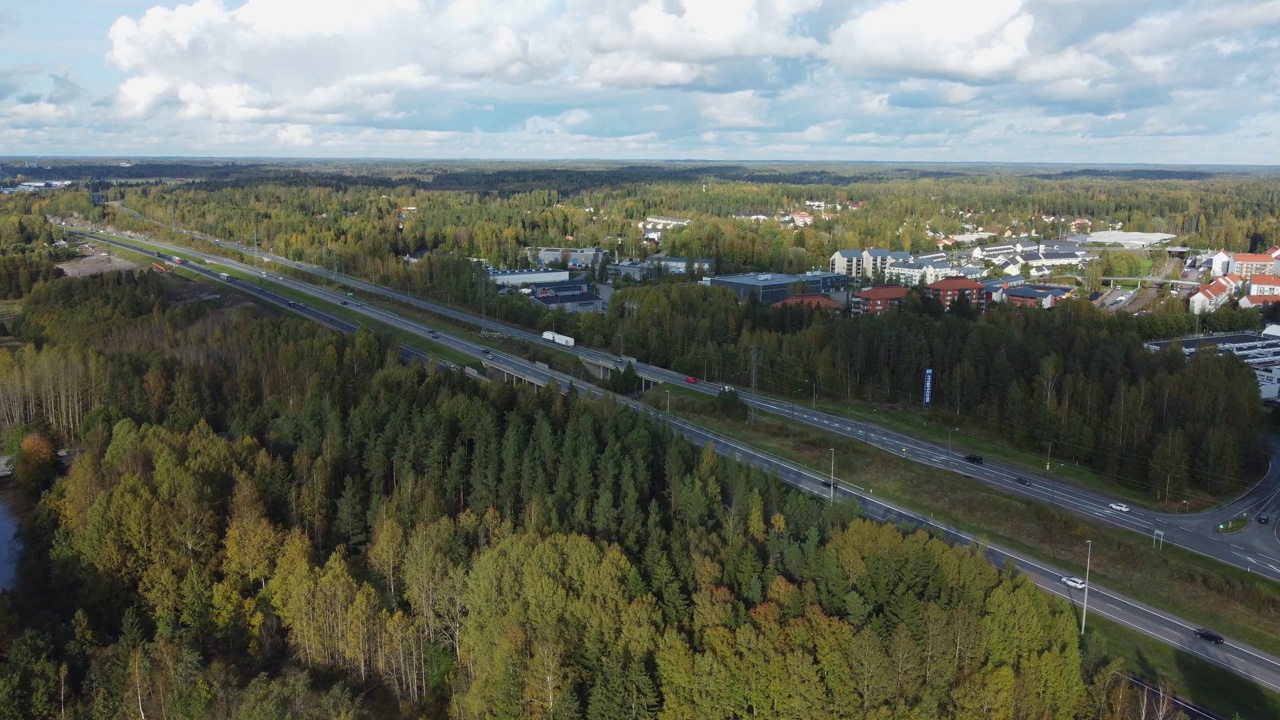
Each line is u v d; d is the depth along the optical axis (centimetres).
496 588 8106
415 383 14438
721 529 9400
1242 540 10838
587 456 10750
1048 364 14412
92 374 14512
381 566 8988
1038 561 10525
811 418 15800
